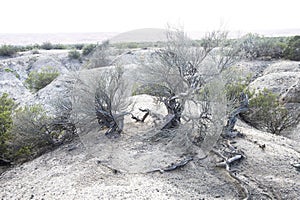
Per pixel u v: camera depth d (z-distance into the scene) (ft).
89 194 13.29
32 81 40.88
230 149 17.49
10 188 15.01
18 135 19.48
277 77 39.70
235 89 24.48
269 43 58.54
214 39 20.24
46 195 13.67
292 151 18.02
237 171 15.30
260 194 13.43
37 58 64.75
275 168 15.69
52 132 21.06
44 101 28.78
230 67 24.84
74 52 66.49
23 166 17.93
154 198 12.79
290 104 32.40
